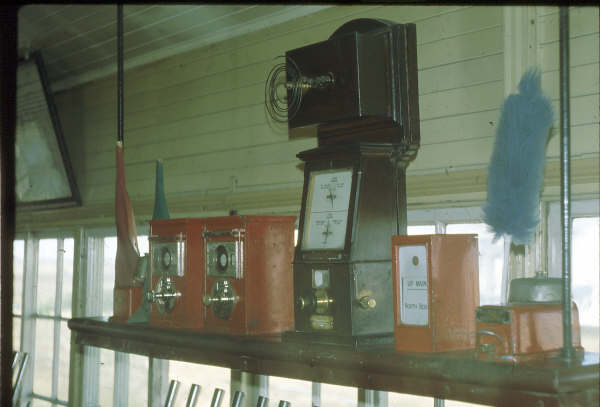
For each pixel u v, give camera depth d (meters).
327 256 1.64
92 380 3.57
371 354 1.50
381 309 1.63
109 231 3.62
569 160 1.35
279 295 1.92
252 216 1.88
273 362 1.77
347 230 1.62
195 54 2.97
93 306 3.70
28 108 3.74
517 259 1.85
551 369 1.24
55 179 3.80
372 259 1.63
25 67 3.62
